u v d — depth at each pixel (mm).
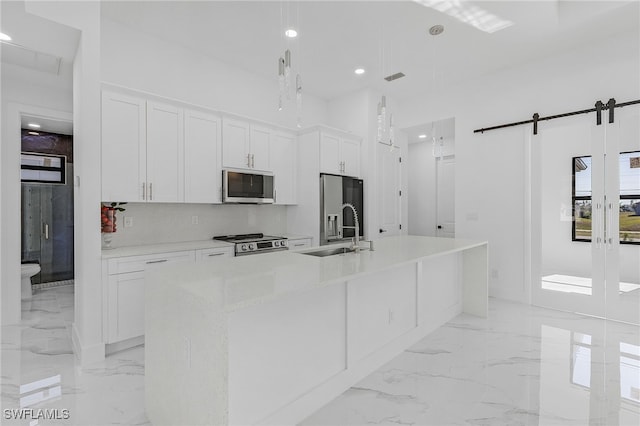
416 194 6309
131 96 2924
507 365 2465
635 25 3168
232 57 3877
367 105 4801
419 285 2967
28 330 3133
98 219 2541
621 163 3336
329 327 2090
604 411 1887
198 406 1456
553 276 3832
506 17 3037
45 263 4848
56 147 4965
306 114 5012
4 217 3246
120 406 1951
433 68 4141
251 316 1641
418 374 2352
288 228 4719
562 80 3725
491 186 4309
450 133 5527
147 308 1887
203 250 3246
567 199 3713
